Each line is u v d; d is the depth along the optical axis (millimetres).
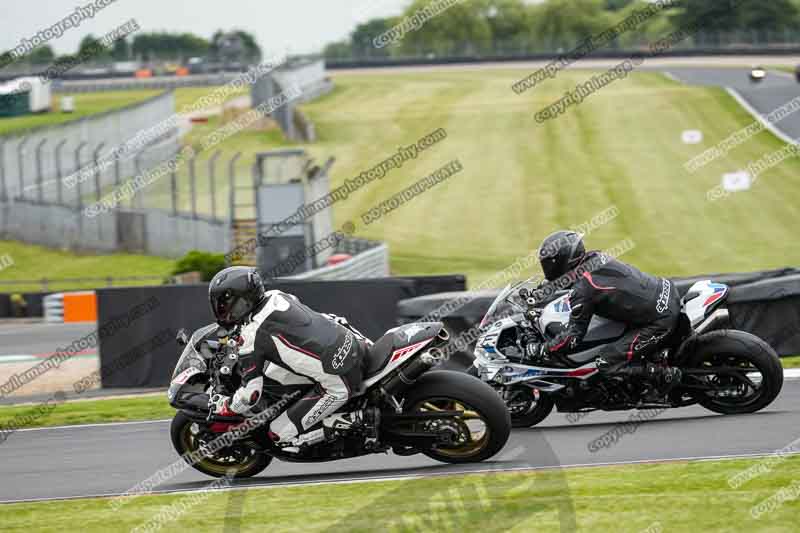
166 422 34688
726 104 177375
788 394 31594
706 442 25828
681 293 40906
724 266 89188
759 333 39531
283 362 23469
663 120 169500
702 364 28688
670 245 99688
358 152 162500
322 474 25828
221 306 23719
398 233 114125
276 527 20953
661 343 28453
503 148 157625
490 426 24125
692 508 20266
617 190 126000
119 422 35469
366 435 23969
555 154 150625
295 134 179750
